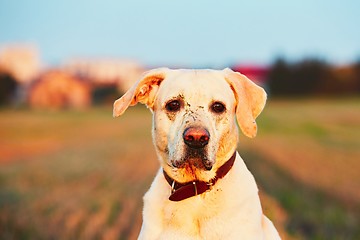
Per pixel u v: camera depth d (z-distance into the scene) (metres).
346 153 28.12
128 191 16.66
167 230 5.05
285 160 24.64
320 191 15.97
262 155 26.61
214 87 5.17
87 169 22.83
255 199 5.17
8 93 106.00
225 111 5.16
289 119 57.28
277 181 17.94
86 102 116.19
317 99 105.56
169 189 5.19
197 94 5.11
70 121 66.50
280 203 13.44
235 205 5.01
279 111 71.19
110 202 14.37
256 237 5.00
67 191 16.78
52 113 86.19
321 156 26.53
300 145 32.81
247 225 4.99
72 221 11.78
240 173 5.22
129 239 10.07
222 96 5.16
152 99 5.47
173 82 5.23
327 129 46.38
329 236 10.23
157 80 5.44
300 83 110.31
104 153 30.44
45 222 11.59
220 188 5.02
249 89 5.41
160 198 5.19
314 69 110.06
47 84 113.94
